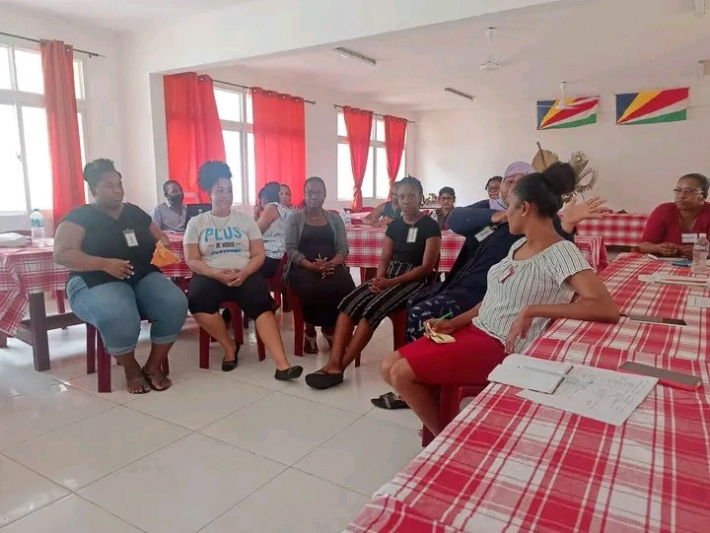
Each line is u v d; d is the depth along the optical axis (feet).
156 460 6.25
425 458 2.33
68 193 15.29
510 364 3.55
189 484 5.75
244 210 22.07
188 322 12.87
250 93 21.40
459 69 20.90
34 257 8.79
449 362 5.49
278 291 13.14
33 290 8.83
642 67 20.76
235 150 21.71
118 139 17.16
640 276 7.10
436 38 16.52
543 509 1.96
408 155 32.68
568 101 27.50
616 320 4.69
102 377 8.31
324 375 8.45
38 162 15.48
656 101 25.52
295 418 7.43
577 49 17.92
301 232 10.30
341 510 5.30
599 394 3.05
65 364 9.71
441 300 7.29
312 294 9.84
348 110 26.50
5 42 14.07
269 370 9.41
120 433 6.95
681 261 8.48
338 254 10.35
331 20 12.73
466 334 5.73
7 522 5.07
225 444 6.66
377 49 17.84
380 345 11.05
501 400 2.98
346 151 27.71
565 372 3.39
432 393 5.86
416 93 26.35
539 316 4.81
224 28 14.51
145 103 16.66
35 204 15.55
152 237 9.16
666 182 26.14
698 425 2.68
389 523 1.89
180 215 14.32
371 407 7.80
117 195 8.54
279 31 13.56
